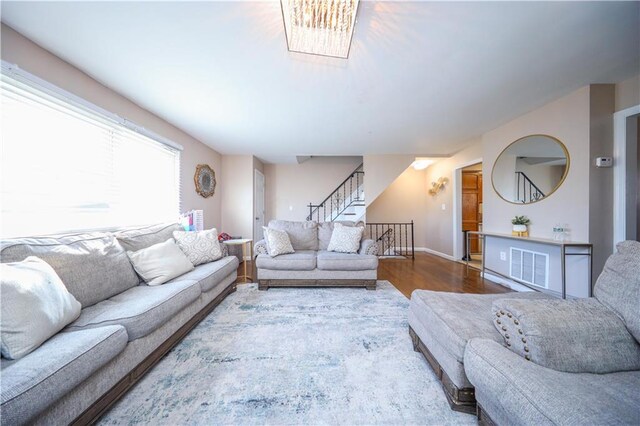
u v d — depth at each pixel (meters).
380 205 6.17
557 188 2.62
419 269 4.14
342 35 1.63
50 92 1.77
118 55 1.83
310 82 2.24
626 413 0.64
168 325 1.65
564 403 0.68
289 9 1.42
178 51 1.80
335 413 1.18
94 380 1.11
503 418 0.91
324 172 6.30
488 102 2.67
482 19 1.51
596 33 1.64
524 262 3.00
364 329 2.01
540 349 0.90
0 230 1.54
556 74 2.15
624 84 2.28
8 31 1.54
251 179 5.07
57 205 1.87
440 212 5.48
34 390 0.84
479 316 1.35
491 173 3.53
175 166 3.45
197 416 1.16
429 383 1.38
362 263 3.00
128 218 2.58
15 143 1.60
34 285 1.15
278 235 3.24
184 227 3.11
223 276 2.51
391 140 4.07
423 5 1.41
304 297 2.75
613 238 2.37
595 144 2.36
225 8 1.42
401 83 2.26
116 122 2.38
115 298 1.63
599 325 0.94
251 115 3.00
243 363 1.56
